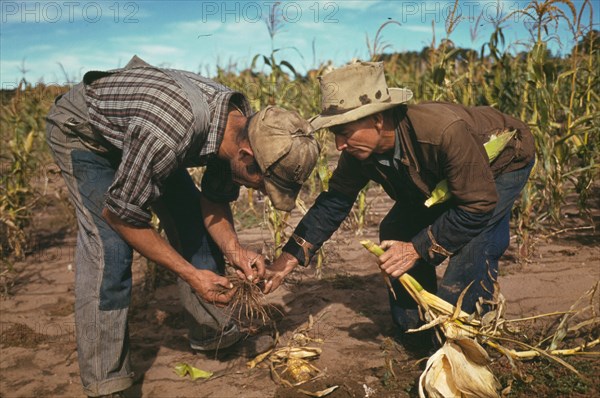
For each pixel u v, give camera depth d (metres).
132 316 3.62
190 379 2.79
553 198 4.51
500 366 2.60
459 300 2.32
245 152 2.22
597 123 4.72
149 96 2.16
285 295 3.74
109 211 2.21
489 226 2.50
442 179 2.39
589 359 2.62
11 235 4.91
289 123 2.14
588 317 3.08
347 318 3.33
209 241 2.82
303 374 2.68
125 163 2.11
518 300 3.39
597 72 5.50
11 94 6.53
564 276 3.71
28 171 5.96
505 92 4.99
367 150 2.40
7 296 4.02
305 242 2.81
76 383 2.82
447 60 5.16
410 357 2.84
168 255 2.32
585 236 4.50
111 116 2.22
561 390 2.35
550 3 4.17
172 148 2.11
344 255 4.46
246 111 2.44
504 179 2.53
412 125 2.29
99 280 2.38
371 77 2.31
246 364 2.91
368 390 2.53
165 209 2.81
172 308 3.71
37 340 3.30
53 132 2.38
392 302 2.90
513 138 2.50
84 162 2.37
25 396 2.71
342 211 2.82
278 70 5.07
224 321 2.92
